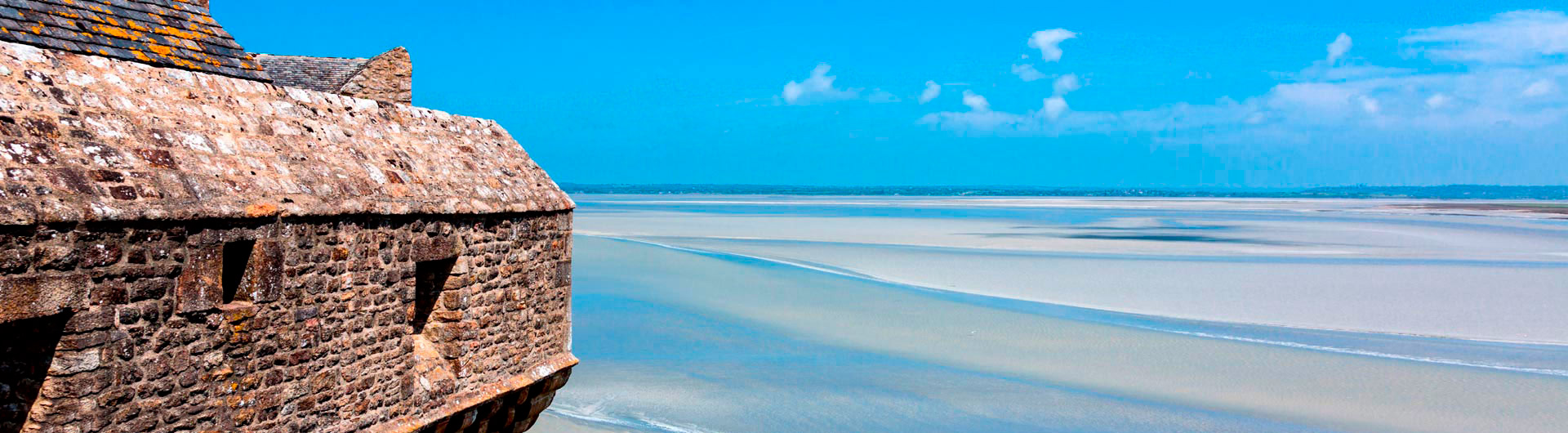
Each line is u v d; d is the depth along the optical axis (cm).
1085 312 2938
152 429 711
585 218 9375
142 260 691
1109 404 1872
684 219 9275
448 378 981
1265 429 1723
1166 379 2073
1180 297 3281
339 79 1589
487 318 1034
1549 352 2336
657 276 3719
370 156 924
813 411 1794
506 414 1099
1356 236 6519
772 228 7481
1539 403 1880
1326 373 2122
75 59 762
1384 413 1823
